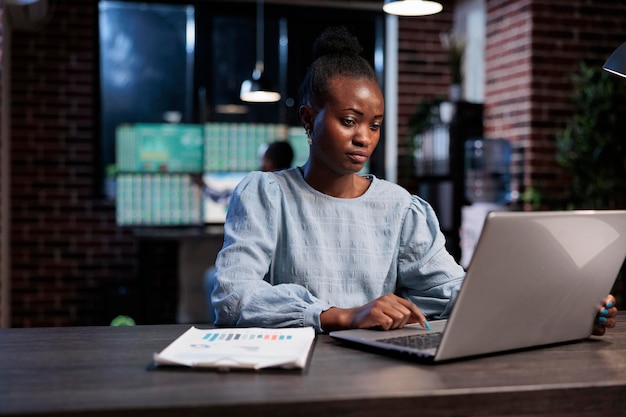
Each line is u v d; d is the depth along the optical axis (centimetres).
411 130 617
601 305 148
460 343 124
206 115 633
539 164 545
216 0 629
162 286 606
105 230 600
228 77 639
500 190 563
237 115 641
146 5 626
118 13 636
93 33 603
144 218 606
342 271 168
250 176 172
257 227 163
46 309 591
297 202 168
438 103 605
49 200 591
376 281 169
